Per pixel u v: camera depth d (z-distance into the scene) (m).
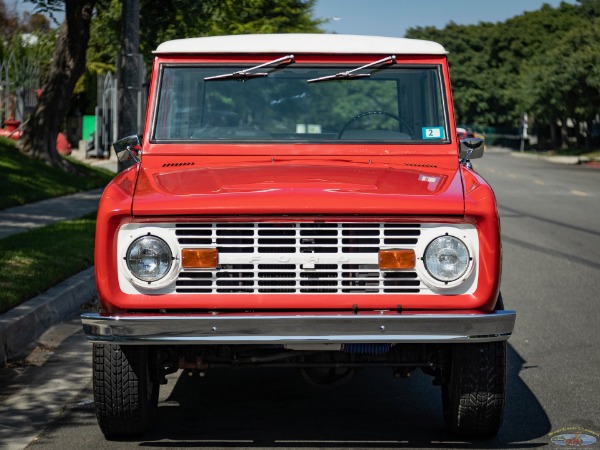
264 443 5.74
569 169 46.12
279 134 6.61
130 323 5.09
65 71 23.28
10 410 6.49
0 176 19.95
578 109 61.69
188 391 7.01
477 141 6.56
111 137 38.56
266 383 7.26
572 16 89.31
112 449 5.62
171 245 5.23
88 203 18.53
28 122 23.30
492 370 5.51
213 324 5.09
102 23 25.56
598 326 9.34
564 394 6.94
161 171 6.12
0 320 8.18
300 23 33.28
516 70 91.88
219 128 6.60
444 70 6.72
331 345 5.30
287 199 5.25
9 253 11.39
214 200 5.25
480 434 5.78
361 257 5.25
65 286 10.04
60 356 8.05
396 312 5.23
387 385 7.20
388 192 5.40
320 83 6.69
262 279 5.25
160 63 6.69
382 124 6.68
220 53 6.69
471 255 5.24
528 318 9.72
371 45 6.72
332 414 6.41
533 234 17.39
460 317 5.13
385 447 5.69
